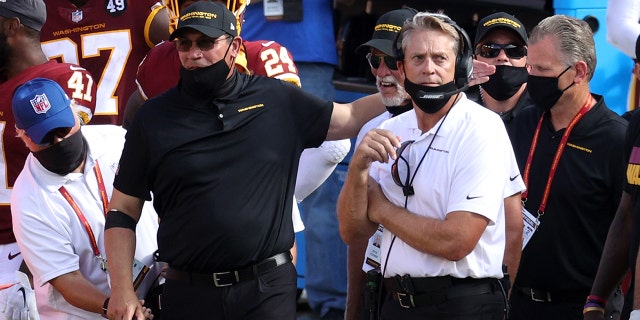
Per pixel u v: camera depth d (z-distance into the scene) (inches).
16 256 782.5
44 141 674.8
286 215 651.5
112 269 644.1
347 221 615.2
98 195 703.1
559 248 709.3
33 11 804.6
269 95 650.8
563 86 704.4
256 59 768.9
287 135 650.2
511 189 646.5
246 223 631.8
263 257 639.1
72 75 806.5
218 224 629.9
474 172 589.3
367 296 675.4
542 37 706.2
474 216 585.0
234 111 641.6
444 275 599.2
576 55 700.0
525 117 745.0
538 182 717.9
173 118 642.8
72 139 684.1
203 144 636.7
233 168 636.1
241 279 636.1
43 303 709.9
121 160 658.2
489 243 604.7
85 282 681.6
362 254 728.3
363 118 682.2
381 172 624.1
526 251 717.3
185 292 641.6
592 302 671.8
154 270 705.0
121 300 633.6
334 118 667.4
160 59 806.5
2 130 786.2
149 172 647.1
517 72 756.6
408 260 607.5
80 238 694.5
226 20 636.1
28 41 806.5
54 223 686.5
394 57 621.3
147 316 647.1
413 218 596.4
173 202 642.8
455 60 594.2
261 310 637.3
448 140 599.2
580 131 711.7
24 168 705.6
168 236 644.7
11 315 711.1
